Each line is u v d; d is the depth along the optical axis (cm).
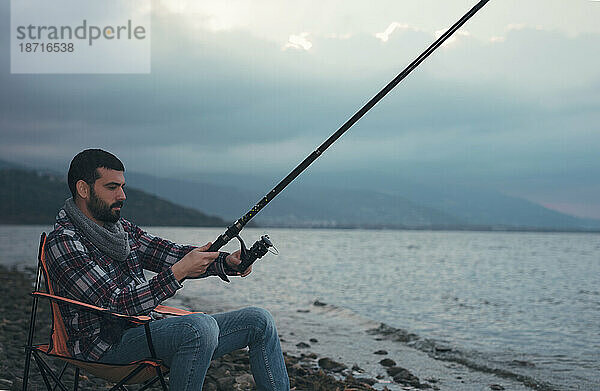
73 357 302
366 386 554
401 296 1623
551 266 3272
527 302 1559
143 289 294
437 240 9350
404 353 765
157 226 19312
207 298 1378
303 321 1052
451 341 884
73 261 294
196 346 297
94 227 301
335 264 3058
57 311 304
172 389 301
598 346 864
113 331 295
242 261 329
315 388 525
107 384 518
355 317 1112
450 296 1669
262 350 322
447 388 583
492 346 849
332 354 748
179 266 300
